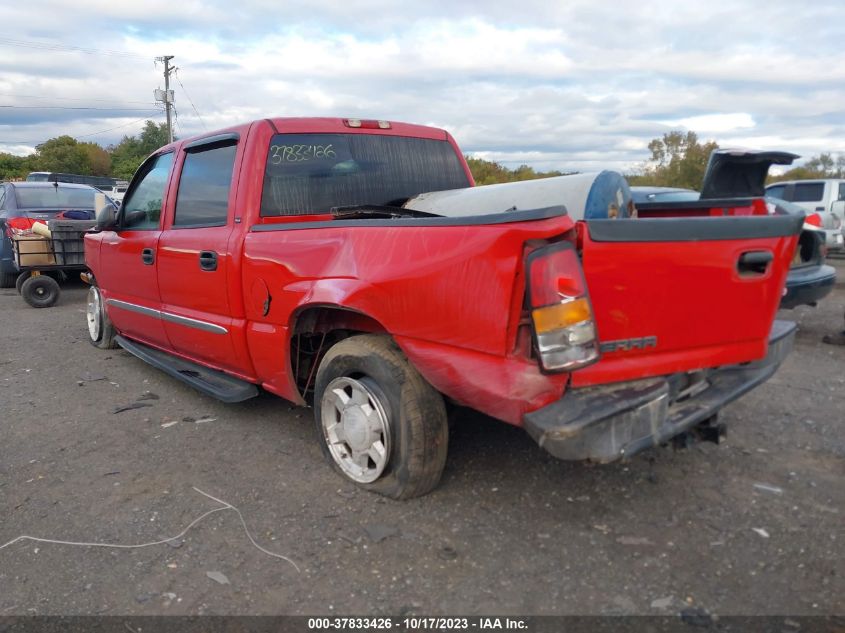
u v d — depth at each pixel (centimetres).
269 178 410
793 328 375
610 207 335
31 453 414
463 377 290
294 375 399
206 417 474
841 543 299
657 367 290
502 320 269
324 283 345
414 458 325
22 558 297
